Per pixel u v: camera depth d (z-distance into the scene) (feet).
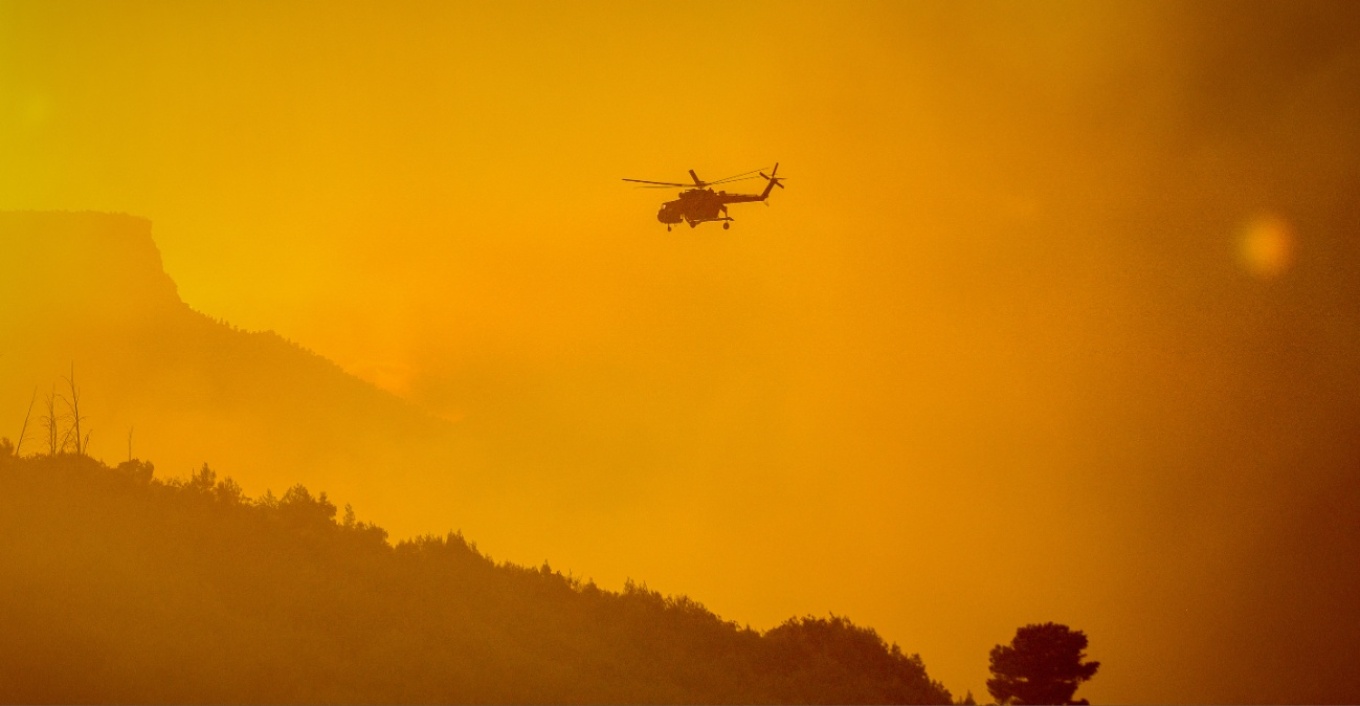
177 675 195.93
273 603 244.83
